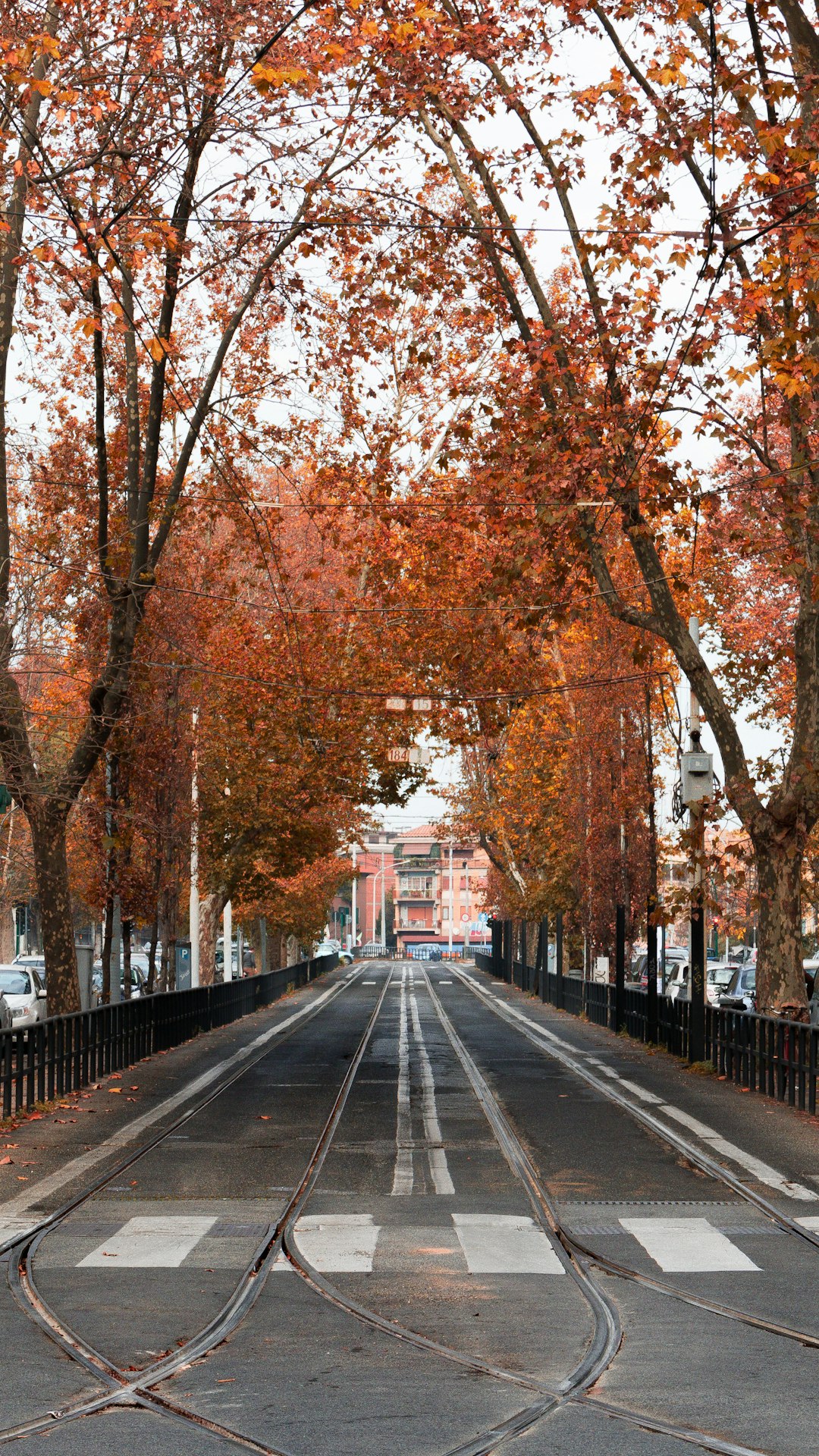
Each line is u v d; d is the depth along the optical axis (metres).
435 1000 75.12
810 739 31.38
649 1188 18.05
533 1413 8.86
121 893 42.44
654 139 25.09
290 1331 11.02
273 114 26.70
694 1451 8.09
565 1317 11.43
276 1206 16.80
